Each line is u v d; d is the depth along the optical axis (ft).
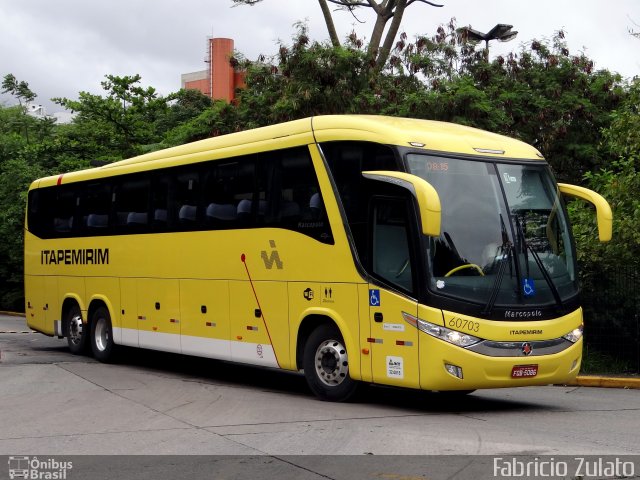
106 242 59.47
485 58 85.35
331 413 36.81
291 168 43.11
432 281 36.14
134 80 113.19
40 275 68.08
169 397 42.27
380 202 38.27
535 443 29.63
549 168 41.14
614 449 28.66
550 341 37.78
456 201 37.47
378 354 37.96
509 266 37.42
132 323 56.29
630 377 50.62
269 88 86.02
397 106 77.20
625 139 56.80
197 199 50.26
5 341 77.25
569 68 85.30
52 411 38.06
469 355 35.83
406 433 31.58
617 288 55.57
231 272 47.01
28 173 119.96
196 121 93.76
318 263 41.09
